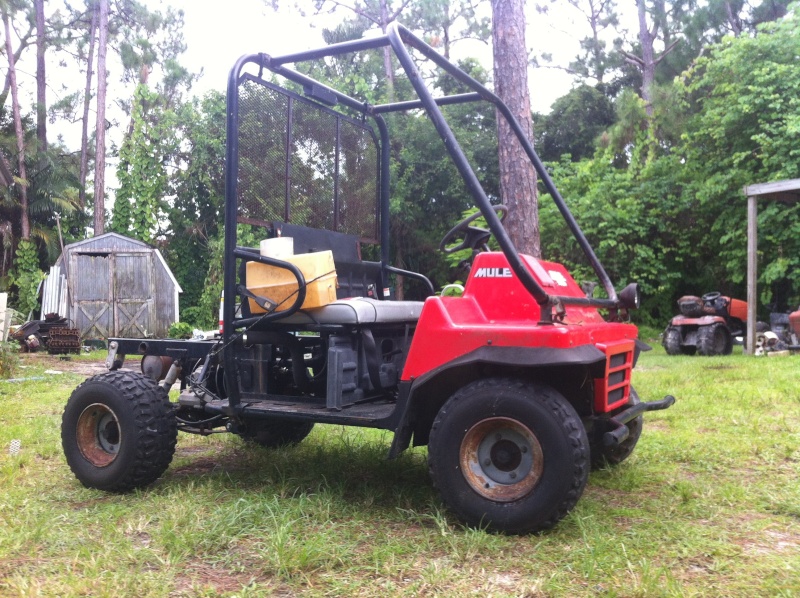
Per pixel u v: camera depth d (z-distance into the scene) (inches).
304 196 178.4
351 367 154.3
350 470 176.1
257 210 164.9
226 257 159.3
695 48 1033.5
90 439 167.2
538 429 126.6
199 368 176.7
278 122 171.3
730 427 221.1
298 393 173.6
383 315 159.6
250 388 166.4
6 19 1070.4
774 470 173.5
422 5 1012.5
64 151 1362.0
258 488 162.4
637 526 134.0
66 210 1063.0
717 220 591.5
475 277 144.6
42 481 171.8
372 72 1039.0
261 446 207.5
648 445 199.6
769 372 335.3
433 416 148.6
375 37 148.8
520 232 301.4
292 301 153.6
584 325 142.5
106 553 119.9
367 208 199.5
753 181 575.8
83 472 163.9
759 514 142.5
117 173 1010.7
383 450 193.6
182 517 136.2
